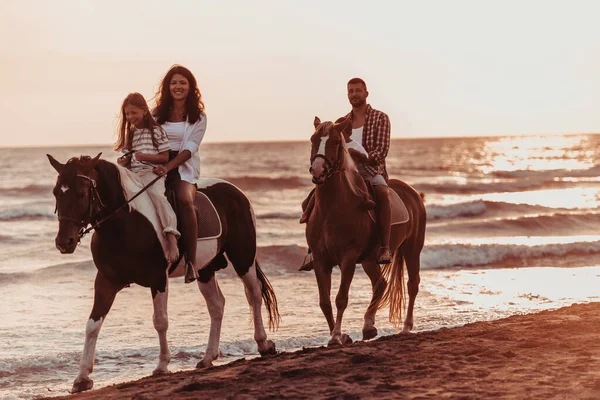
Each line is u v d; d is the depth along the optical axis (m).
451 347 8.63
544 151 139.38
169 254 8.42
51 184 50.00
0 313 14.70
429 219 39.12
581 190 56.56
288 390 7.01
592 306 12.15
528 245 25.16
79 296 16.92
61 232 7.57
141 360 11.16
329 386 7.11
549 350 8.27
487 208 40.84
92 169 7.84
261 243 27.14
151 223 8.33
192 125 8.95
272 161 97.50
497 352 8.20
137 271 8.34
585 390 6.40
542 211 40.91
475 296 16.33
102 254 8.20
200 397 7.04
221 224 9.27
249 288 9.88
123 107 8.52
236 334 12.72
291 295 16.62
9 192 48.44
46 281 19.03
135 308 15.12
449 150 146.25
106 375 10.29
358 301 15.69
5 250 25.36
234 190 9.75
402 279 11.52
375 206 10.18
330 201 9.67
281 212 38.62
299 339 11.96
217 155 118.25
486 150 145.75
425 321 13.41
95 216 8.00
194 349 11.55
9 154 125.69
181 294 16.70
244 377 7.65
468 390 6.62
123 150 8.73
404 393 6.64
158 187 8.57
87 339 8.29
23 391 9.47
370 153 10.34
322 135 9.47
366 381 7.20
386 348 8.83
